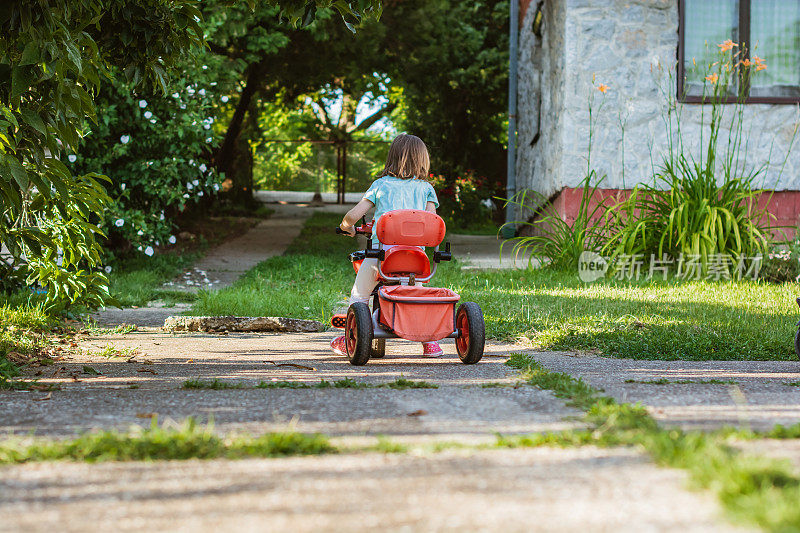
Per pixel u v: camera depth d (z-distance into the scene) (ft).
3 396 11.03
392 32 57.47
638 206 31.37
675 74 35.73
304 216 68.39
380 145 84.89
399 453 7.52
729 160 34.94
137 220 33.60
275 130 99.35
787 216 35.63
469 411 9.85
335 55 54.54
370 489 6.38
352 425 9.05
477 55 68.69
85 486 6.56
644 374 13.28
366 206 15.78
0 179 12.84
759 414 9.60
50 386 11.78
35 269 19.21
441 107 70.23
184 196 34.63
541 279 29.37
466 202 68.08
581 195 35.83
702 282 27.58
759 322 19.48
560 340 17.51
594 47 35.55
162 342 18.49
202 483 6.61
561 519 5.61
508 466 6.98
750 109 35.53
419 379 12.89
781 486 5.95
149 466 7.14
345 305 25.49
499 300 23.82
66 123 13.07
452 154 72.38
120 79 31.63
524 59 56.39
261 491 6.38
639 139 35.76
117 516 5.83
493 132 74.43
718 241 29.91
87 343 17.97
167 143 34.24
